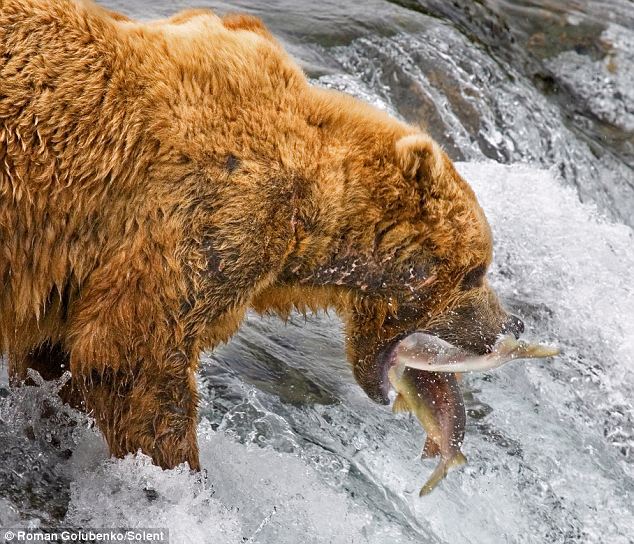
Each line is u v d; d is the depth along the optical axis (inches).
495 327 650.8
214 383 704.4
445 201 602.9
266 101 565.9
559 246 983.0
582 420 832.9
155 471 572.4
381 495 669.9
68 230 537.6
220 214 543.2
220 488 619.2
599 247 1007.0
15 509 548.1
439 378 663.1
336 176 576.1
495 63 1239.5
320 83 1041.5
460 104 1144.2
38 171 522.3
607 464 798.5
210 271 547.2
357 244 593.3
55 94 522.3
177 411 565.9
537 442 776.9
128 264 537.3
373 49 1152.2
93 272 545.3
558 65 1385.3
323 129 582.6
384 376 670.5
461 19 1334.9
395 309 628.7
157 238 536.7
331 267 598.2
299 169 565.0
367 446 706.8
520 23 1409.9
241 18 627.8
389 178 587.8
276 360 759.1
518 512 719.7
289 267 587.5
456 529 681.0
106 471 581.0
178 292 543.2
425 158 590.9
